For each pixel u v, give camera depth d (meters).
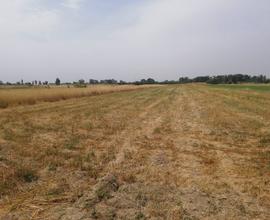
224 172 9.41
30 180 8.33
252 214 6.53
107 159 10.54
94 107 29.12
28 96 33.97
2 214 6.39
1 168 9.03
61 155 10.79
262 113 24.06
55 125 17.67
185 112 24.98
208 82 180.88
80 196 7.28
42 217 6.26
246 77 174.38
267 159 10.90
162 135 15.22
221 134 15.42
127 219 6.13
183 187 8.02
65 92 42.78
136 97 45.78
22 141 12.95
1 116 21.58
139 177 8.73
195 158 11.02
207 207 6.79
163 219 6.16
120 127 17.33
